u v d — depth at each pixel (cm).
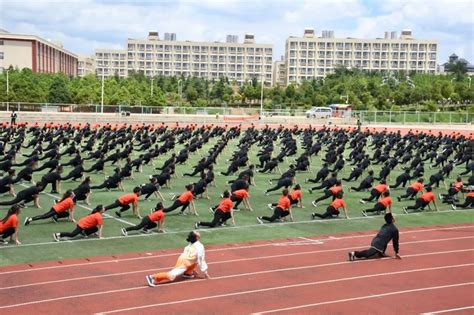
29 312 1262
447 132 7269
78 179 3164
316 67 19550
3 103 7912
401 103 11519
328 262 1722
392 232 1778
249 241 1961
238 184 2486
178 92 13175
